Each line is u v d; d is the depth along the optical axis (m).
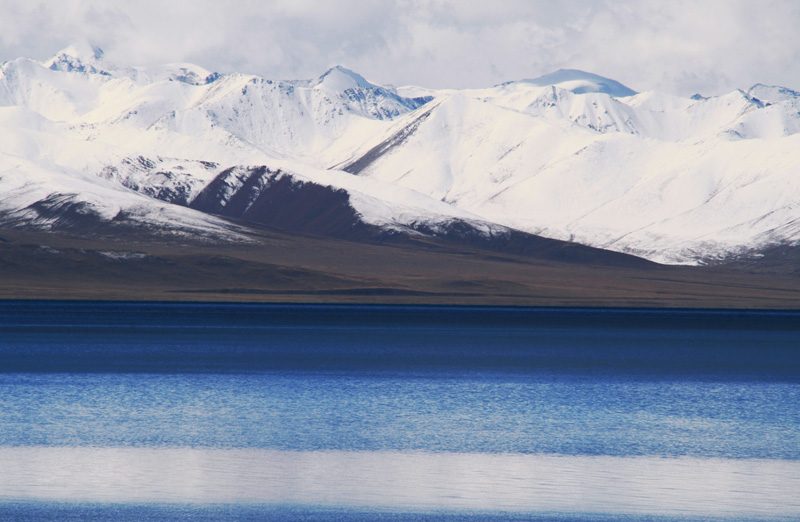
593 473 32.06
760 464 33.81
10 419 41.69
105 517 25.70
